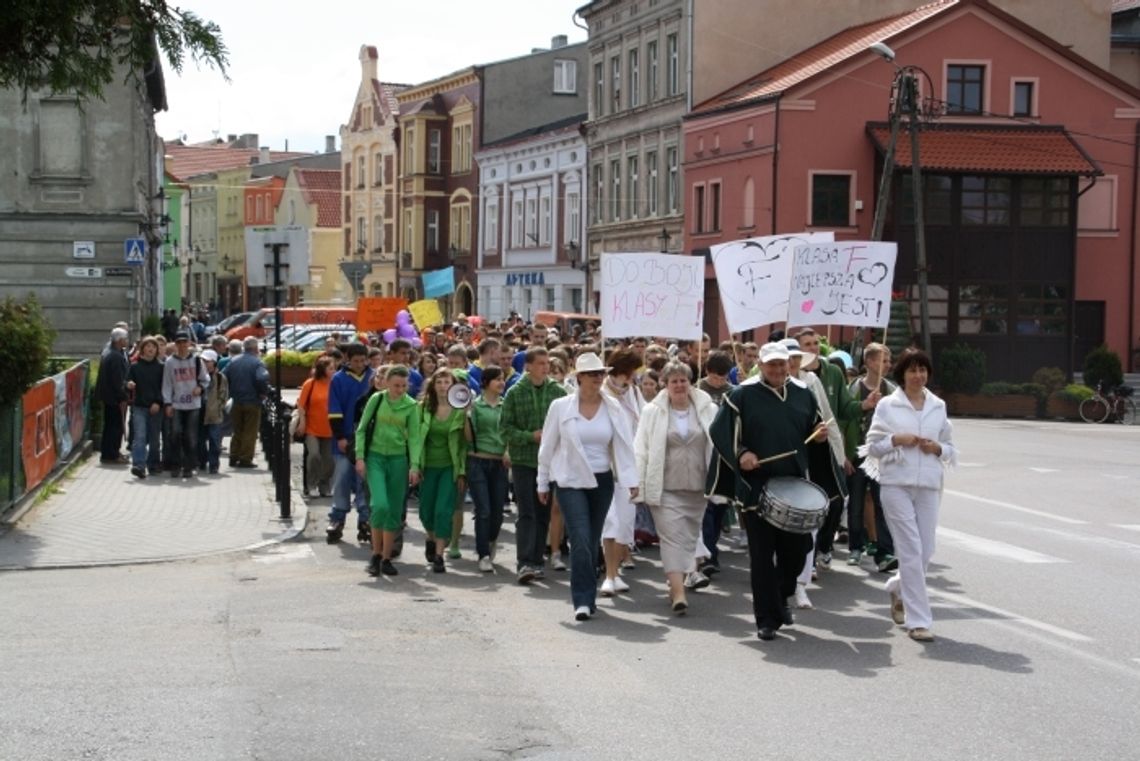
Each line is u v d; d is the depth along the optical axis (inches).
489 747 315.3
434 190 3191.4
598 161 2544.3
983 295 1911.9
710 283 2145.7
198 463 948.6
